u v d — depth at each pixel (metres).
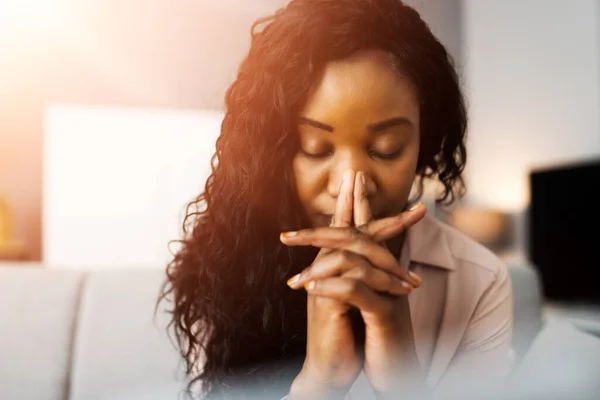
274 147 0.51
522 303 1.08
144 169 2.74
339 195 0.42
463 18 3.64
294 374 0.56
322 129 0.46
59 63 2.98
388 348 0.35
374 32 0.46
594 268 2.44
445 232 0.71
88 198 2.67
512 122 3.34
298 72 0.46
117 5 3.04
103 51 3.03
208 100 3.09
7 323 1.02
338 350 0.37
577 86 2.87
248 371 0.60
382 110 0.45
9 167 2.88
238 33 3.14
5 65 2.91
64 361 1.00
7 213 2.56
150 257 2.64
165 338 1.01
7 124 2.90
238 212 0.60
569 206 2.61
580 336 0.49
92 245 2.62
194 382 0.66
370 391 0.53
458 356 0.65
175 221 2.69
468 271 0.67
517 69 3.28
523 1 3.22
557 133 3.01
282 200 0.54
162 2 3.08
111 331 1.02
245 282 0.62
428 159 0.64
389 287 0.35
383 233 0.36
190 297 0.71
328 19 0.46
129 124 2.77
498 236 3.00
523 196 3.23
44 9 2.96
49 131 2.72
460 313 0.65
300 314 0.61
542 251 2.78
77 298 1.07
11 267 1.11
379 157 0.47
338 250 0.35
